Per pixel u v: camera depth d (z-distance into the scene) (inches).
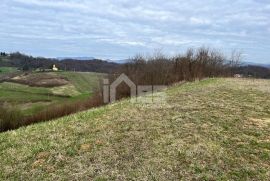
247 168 293.0
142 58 1380.4
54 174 293.7
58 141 377.4
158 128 409.7
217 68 1347.2
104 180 277.7
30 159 333.1
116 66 1354.6
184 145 346.0
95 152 336.5
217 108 526.9
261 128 410.3
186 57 1364.4
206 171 288.7
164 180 274.7
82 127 430.0
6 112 1082.1
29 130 448.1
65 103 1274.6
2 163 328.5
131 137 376.5
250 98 629.3
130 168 297.9
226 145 348.8
